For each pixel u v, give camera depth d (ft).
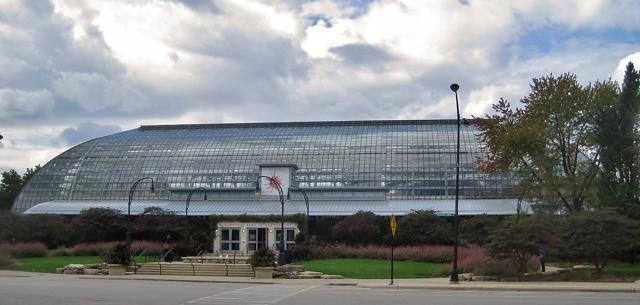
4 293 105.81
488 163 227.40
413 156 321.73
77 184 337.72
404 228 251.19
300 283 144.87
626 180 192.24
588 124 208.95
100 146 361.30
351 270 179.93
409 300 97.96
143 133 377.09
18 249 235.40
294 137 347.15
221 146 345.72
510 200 297.12
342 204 303.68
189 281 150.41
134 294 106.83
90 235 275.18
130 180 334.24
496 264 158.81
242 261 206.08
